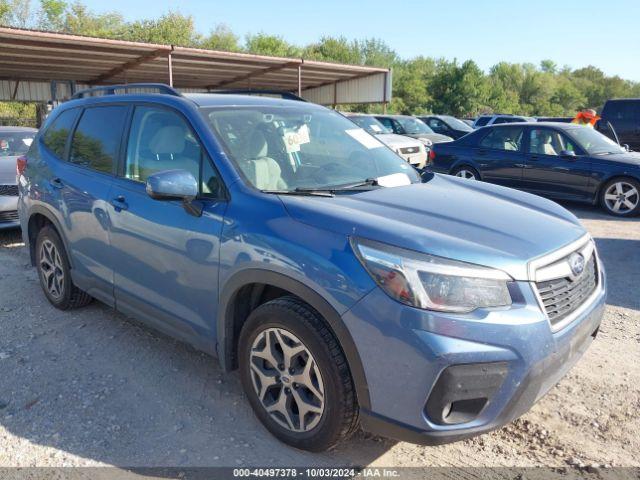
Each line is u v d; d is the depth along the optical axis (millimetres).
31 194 4766
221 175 3137
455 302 2355
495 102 70688
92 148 4188
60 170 4422
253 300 3070
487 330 2336
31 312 4777
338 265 2506
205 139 3291
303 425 2789
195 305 3234
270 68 21625
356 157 3799
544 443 2971
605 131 15047
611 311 4828
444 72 65438
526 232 2773
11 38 14750
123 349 4066
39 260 4875
